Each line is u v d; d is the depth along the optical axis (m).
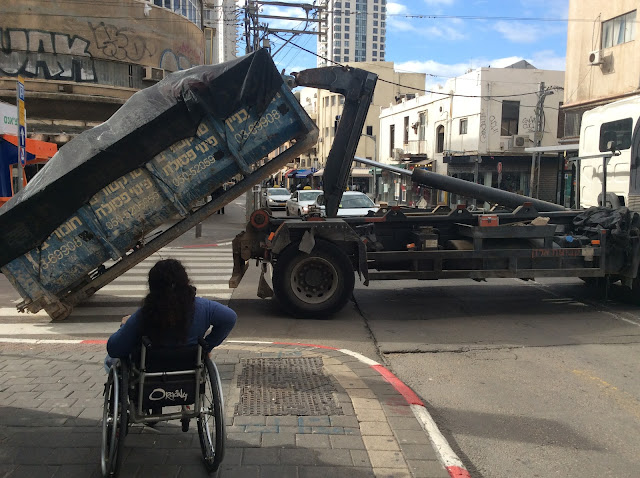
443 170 35.91
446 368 5.48
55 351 5.62
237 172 6.98
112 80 21.52
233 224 24.25
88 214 6.63
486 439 3.87
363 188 54.34
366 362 5.33
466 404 4.53
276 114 6.91
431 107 37.91
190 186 6.84
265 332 6.86
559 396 4.71
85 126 21.36
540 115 30.11
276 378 4.67
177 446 3.37
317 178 50.00
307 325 7.23
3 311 8.00
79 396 4.19
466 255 7.86
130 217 6.77
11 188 16.41
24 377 4.67
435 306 8.43
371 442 3.47
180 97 6.54
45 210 6.46
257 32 25.52
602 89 22.27
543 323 7.32
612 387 4.94
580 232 8.47
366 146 61.25
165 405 3.00
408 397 4.34
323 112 68.75
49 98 20.02
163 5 23.73
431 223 8.55
